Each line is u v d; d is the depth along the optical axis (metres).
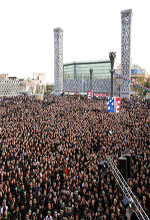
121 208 10.23
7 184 12.82
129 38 57.47
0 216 10.00
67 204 11.26
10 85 132.88
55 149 20.08
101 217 9.77
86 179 13.41
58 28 75.69
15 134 24.00
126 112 34.84
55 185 12.91
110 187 12.17
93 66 122.75
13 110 39.44
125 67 58.94
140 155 17.36
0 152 19.19
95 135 22.89
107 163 15.03
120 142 20.28
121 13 57.53
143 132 23.23
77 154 17.55
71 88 122.50
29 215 9.87
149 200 11.30
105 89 105.69
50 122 29.47
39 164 15.89
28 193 12.16
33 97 58.50
